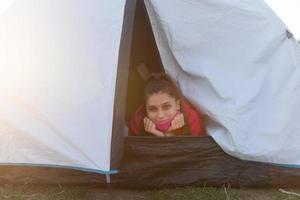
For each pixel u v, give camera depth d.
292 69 3.12
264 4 3.25
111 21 2.95
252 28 3.10
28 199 2.91
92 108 2.87
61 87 2.93
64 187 3.04
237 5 3.10
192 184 3.05
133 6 2.97
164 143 2.97
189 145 2.99
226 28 3.08
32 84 2.97
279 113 3.04
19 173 3.04
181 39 3.06
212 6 3.07
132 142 2.96
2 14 3.19
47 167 2.99
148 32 3.57
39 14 3.09
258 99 3.04
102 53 2.92
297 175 3.07
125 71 2.89
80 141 2.87
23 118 2.96
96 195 2.99
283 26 3.18
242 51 3.09
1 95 3.01
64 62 2.97
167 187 3.04
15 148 2.99
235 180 3.05
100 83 2.88
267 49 3.09
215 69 3.06
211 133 3.04
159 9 3.05
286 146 3.02
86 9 3.03
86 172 2.99
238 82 3.05
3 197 2.93
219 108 3.01
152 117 3.14
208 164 3.03
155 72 3.68
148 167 2.98
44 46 3.02
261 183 3.07
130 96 3.66
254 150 2.96
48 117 2.92
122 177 2.99
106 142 2.83
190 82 3.14
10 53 3.05
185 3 3.07
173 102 3.12
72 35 3.01
